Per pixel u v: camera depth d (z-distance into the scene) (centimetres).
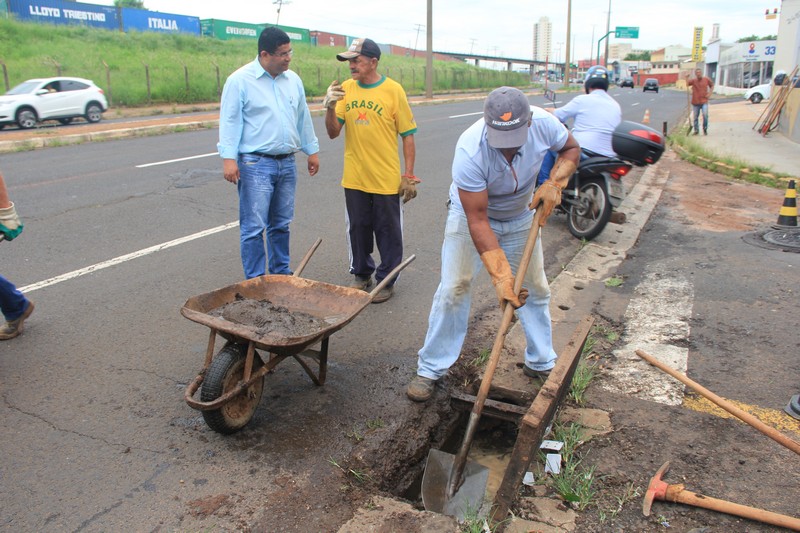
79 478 294
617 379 384
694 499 270
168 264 582
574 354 314
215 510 276
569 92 4447
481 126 302
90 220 723
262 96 463
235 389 307
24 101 1791
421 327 465
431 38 3275
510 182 316
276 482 295
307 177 977
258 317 332
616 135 657
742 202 887
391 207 499
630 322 469
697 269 584
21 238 651
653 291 531
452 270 342
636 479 293
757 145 1454
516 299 292
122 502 279
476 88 5069
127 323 459
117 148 1300
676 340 434
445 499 294
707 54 5888
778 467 297
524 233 347
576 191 681
